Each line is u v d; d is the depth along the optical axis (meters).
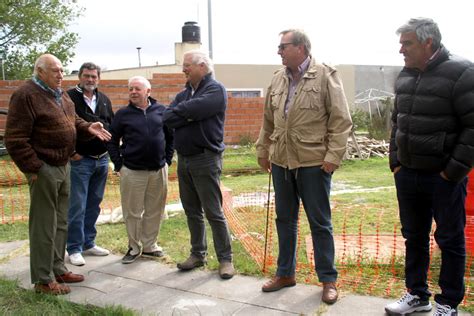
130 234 4.51
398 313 3.19
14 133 3.44
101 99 4.62
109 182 9.08
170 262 4.45
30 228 3.70
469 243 4.12
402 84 3.04
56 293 3.72
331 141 3.33
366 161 13.01
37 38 19.56
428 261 3.26
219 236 4.09
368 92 25.77
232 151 13.82
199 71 3.91
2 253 4.80
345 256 4.38
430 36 2.81
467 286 3.59
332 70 3.38
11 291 3.71
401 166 3.18
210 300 3.59
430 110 2.88
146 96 4.41
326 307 3.37
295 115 3.40
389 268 4.09
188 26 17.91
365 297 3.53
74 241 4.47
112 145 4.46
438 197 2.97
